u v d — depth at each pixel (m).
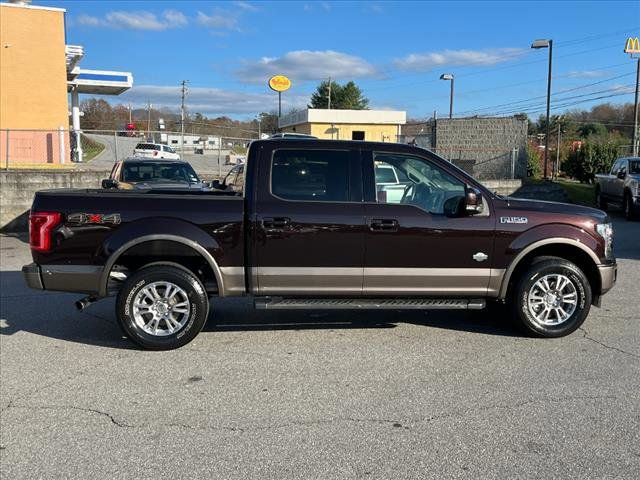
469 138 26.88
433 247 5.62
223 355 5.42
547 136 27.02
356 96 72.69
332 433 3.84
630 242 13.16
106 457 3.56
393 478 3.29
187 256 5.71
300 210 5.52
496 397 4.40
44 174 15.70
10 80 25.50
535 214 5.79
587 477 3.29
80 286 5.48
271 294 5.61
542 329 5.84
